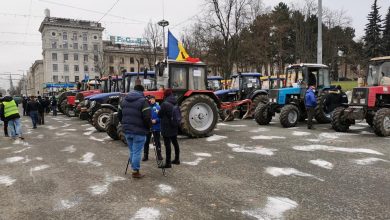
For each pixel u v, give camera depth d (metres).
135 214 4.22
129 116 5.71
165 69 10.19
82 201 4.75
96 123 12.35
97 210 4.40
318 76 12.88
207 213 4.19
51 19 83.62
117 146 9.03
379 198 4.58
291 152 7.47
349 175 5.64
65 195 5.02
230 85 17.06
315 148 7.84
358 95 9.88
